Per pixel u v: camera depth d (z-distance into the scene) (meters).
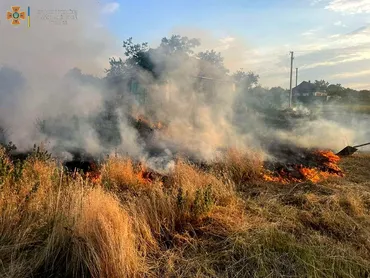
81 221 2.60
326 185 4.68
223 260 2.67
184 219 3.28
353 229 3.19
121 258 2.41
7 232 2.72
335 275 2.53
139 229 2.91
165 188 3.96
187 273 2.53
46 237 2.75
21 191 3.17
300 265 2.59
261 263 2.58
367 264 2.63
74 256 2.47
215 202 3.67
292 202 3.96
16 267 2.42
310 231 3.15
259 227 3.05
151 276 2.50
